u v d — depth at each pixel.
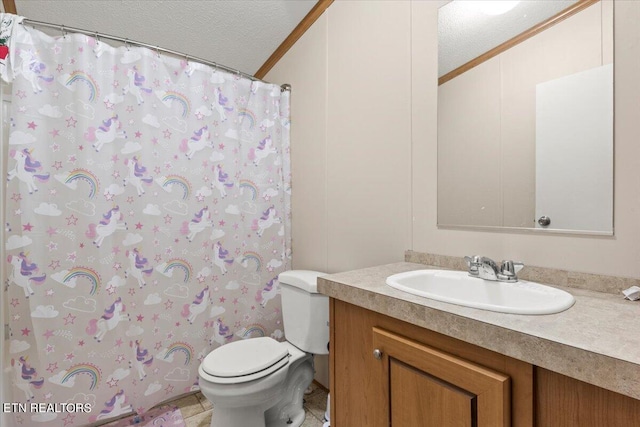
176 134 1.69
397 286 0.91
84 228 1.43
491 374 0.63
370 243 1.51
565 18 0.93
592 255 0.87
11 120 1.29
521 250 1.02
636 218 0.79
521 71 1.02
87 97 1.44
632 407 0.48
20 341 1.32
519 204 1.02
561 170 0.93
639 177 0.79
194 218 1.74
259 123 2.03
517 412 0.60
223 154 1.87
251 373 1.26
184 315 1.71
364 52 1.53
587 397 0.52
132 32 1.89
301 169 2.04
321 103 1.82
